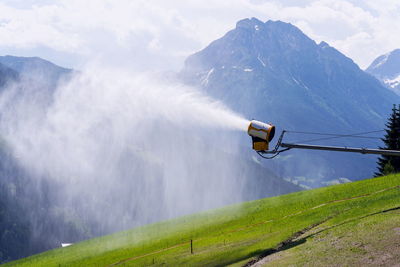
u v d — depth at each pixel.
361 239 27.36
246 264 31.50
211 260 36.69
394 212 31.78
